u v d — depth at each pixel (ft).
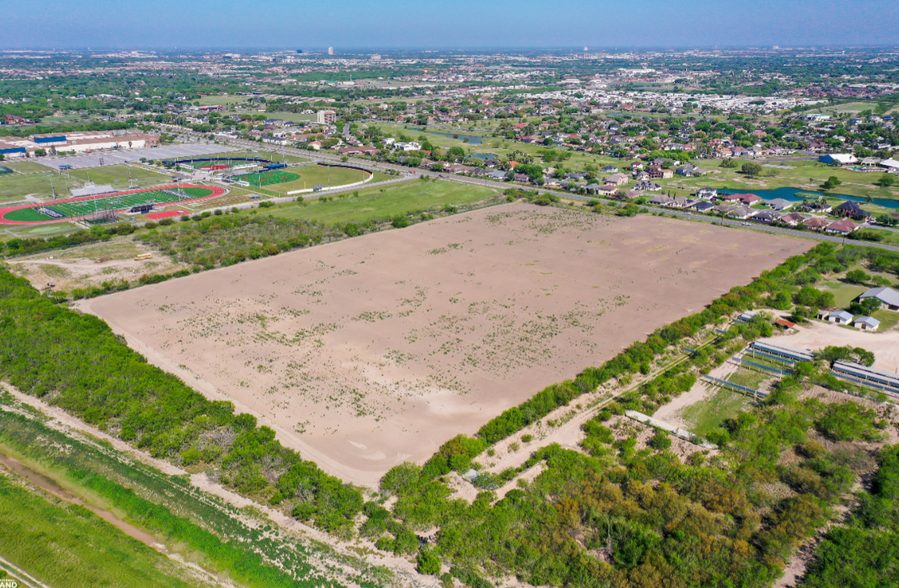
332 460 294.66
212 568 234.38
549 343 413.59
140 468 288.51
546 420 330.75
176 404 330.34
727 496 261.65
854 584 220.43
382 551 241.35
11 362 380.78
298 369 377.50
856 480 282.77
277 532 250.16
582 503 260.21
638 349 394.93
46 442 308.19
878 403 347.36
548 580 226.99
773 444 300.20
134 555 239.71
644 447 307.78
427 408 337.93
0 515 257.96
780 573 227.61
